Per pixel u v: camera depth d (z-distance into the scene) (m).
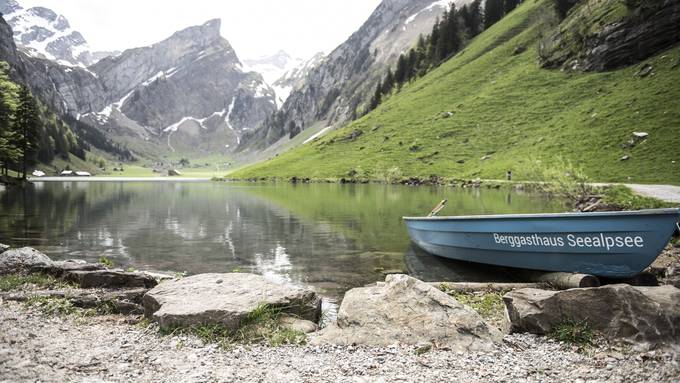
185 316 10.46
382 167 107.81
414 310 10.58
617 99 82.12
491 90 125.75
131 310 12.40
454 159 100.00
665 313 9.56
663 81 78.25
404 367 8.55
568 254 16.33
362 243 27.08
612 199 33.62
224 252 24.28
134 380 7.68
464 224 20.09
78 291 13.48
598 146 68.94
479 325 10.19
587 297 10.20
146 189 93.44
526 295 11.24
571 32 119.06
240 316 10.52
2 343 9.17
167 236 29.66
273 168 146.00
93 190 86.25
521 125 100.50
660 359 8.77
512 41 153.62
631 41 96.56
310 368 8.48
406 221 25.78
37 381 7.38
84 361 8.48
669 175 52.12
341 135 153.12
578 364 8.75
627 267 15.16
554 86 109.81
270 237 29.25
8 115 91.94
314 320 12.06
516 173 73.56
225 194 74.38
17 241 27.22
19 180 102.38
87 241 27.52
